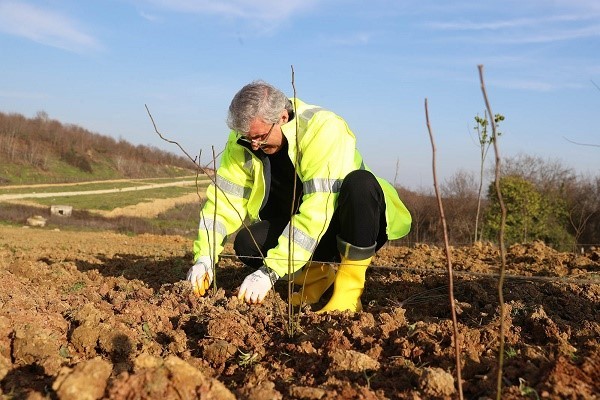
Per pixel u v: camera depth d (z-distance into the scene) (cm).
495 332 262
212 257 363
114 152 7481
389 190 366
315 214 322
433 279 427
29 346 245
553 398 196
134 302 331
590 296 369
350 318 302
